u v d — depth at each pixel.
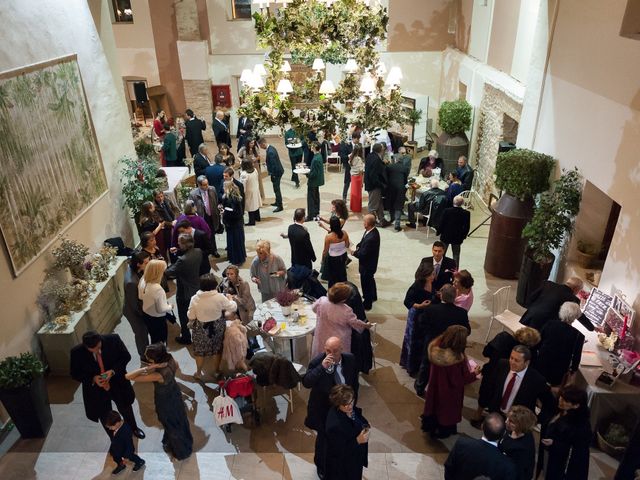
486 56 10.52
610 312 5.21
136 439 4.92
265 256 6.05
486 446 3.35
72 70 6.62
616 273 5.44
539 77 7.37
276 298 5.67
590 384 4.71
